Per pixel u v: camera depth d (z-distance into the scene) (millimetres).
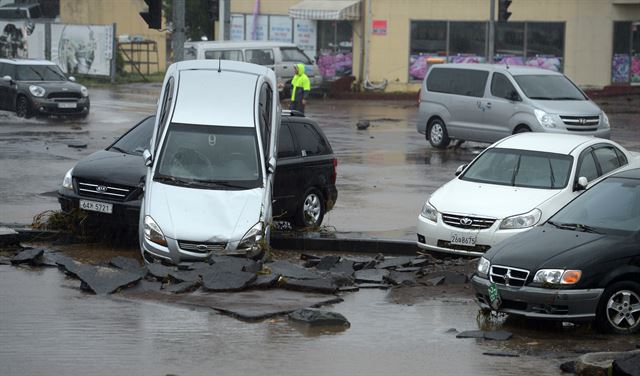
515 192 19109
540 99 34875
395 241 20219
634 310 13836
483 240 18359
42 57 70375
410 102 58562
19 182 26469
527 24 58812
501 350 12805
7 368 11383
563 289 13617
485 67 36375
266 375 11367
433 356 12406
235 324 13727
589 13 57906
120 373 11281
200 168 18422
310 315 13812
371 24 61094
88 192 19797
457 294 16188
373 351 12555
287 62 55594
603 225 14859
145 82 69188
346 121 46531
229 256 16844
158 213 17547
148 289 15680
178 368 11539
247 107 19406
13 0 87875
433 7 59969
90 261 18266
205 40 59156
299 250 20281
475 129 36125
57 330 13156
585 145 20359
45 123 42406
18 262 17391
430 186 28281
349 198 26016
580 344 13289
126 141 21578
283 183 20922
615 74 58344
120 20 79125
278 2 64375
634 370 10820
